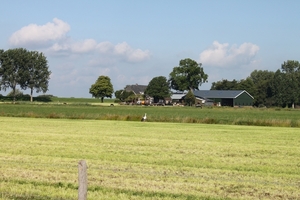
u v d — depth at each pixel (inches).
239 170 644.7
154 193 483.5
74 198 461.1
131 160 725.3
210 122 2034.9
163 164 687.7
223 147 970.7
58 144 969.5
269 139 1208.8
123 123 1884.8
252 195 485.4
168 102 6245.1
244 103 5900.6
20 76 5762.8
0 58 5743.1
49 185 518.0
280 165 704.4
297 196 484.1
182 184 530.9
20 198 460.4
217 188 514.0
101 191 489.7
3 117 2269.9
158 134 1307.8
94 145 961.5
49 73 5994.1
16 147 893.8
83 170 338.0
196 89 6835.6
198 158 769.6
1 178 550.6
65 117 2234.3
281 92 5940.0
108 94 6786.4
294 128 1760.6
